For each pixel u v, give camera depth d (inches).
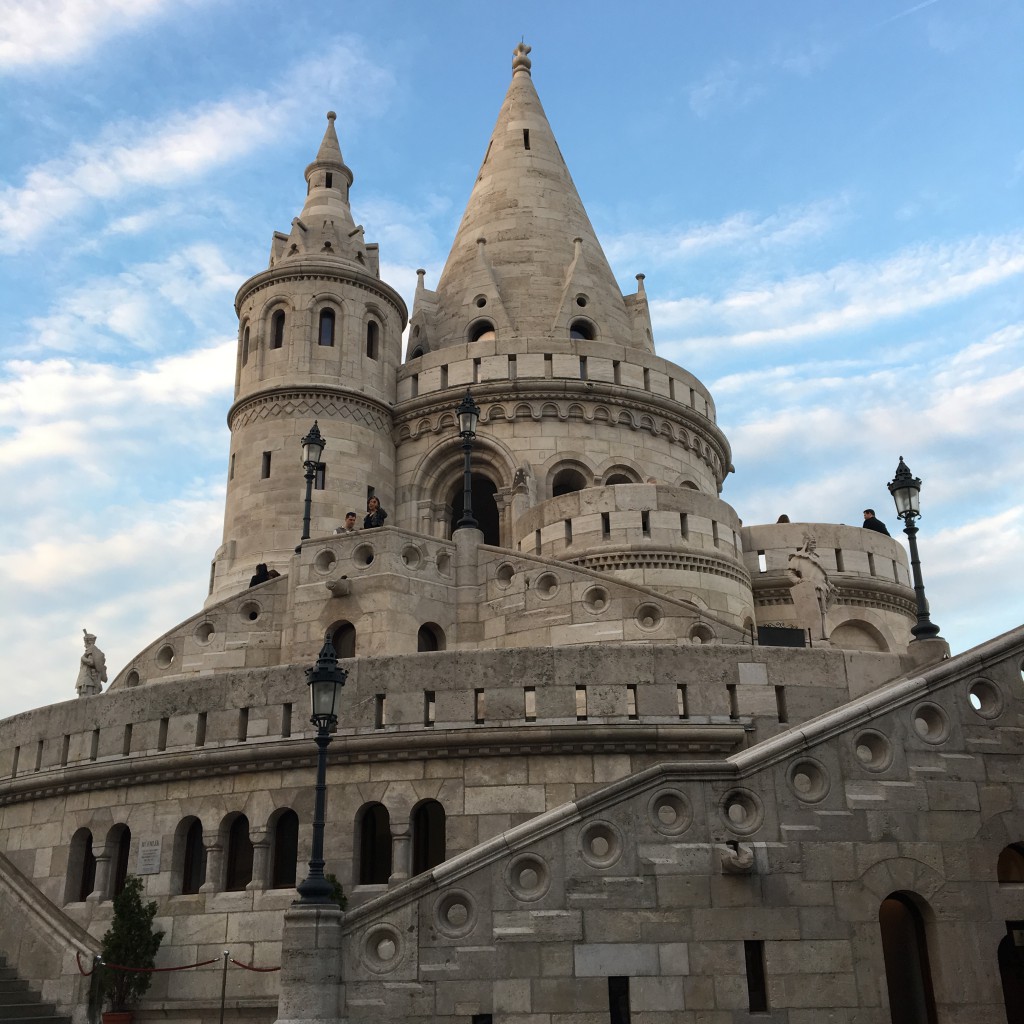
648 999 651.5
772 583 1546.5
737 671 908.0
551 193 1884.8
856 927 674.2
